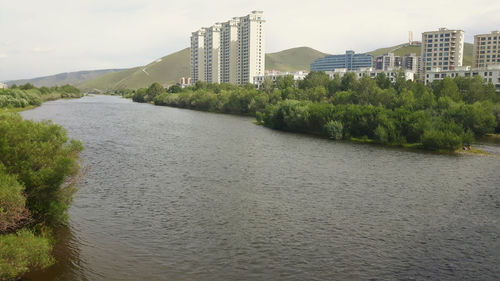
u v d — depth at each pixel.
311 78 174.50
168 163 59.34
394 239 32.31
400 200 43.12
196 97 197.12
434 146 78.69
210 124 121.94
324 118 99.31
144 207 38.28
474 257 29.36
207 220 35.34
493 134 102.00
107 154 65.00
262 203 40.81
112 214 35.94
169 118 139.75
